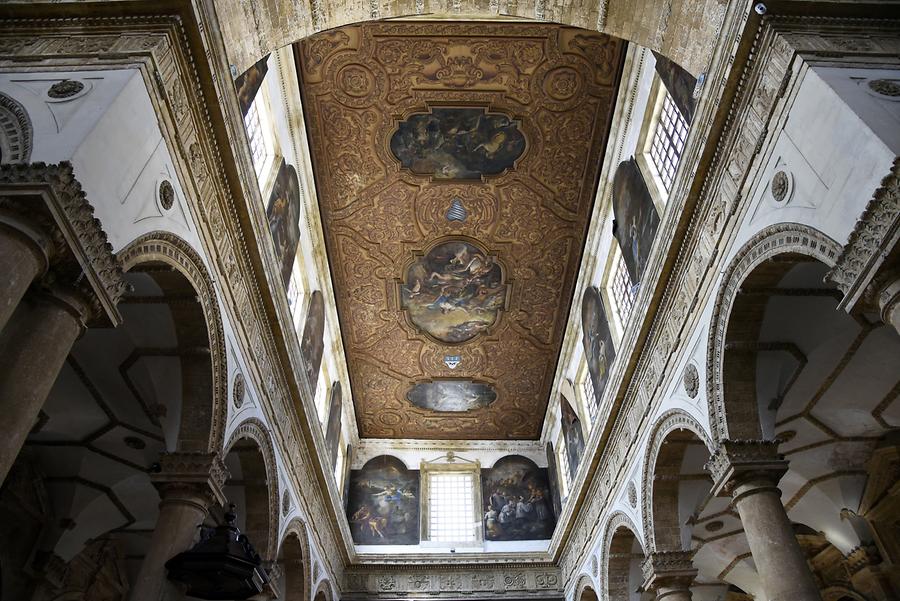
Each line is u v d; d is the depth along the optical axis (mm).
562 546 24203
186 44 8953
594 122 17672
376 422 28109
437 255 21250
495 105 17359
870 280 7039
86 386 12086
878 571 15414
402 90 17016
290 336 14930
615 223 17891
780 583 9469
